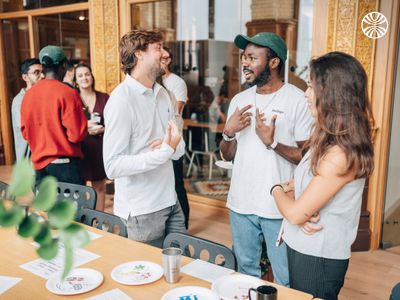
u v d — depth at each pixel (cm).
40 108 275
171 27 468
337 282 146
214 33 454
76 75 341
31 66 359
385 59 309
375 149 324
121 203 192
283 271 203
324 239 141
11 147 622
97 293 125
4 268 141
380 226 337
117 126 175
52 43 543
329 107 133
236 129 201
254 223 209
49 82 277
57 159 280
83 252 155
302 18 371
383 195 333
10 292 125
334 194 135
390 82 312
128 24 454
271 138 191
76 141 282
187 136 483
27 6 558
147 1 442
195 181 479
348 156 129
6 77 608
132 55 180
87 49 501
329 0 321
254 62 198
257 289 114
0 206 62
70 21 512
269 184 199
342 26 317
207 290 124
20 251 155
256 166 202
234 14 434
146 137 187
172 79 340
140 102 183
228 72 452
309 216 139
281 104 200
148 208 190
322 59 139
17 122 398
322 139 135
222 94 460
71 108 276
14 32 588
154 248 160
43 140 279
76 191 217
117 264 145
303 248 145
